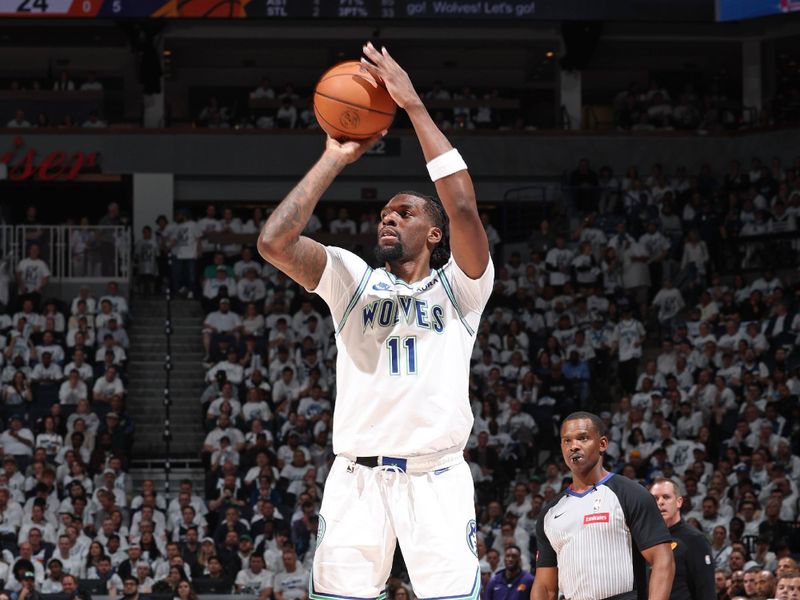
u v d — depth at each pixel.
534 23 25.66
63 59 27.77
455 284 3.88
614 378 19.11
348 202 25.41
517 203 24.11
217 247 22.48
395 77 3.76
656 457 15.84
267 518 14.92
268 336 19.66
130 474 17.86
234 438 17.23
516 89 29.38
